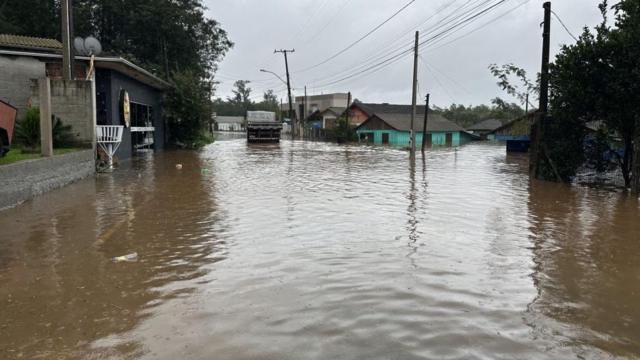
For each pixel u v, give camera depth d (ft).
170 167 64.13
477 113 288.71
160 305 16.26
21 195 35.37
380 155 97.81
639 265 21.63
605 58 47.73
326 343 13.47
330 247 23.61
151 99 97.14
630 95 45.93
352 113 207.00
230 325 14.65
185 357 12.71
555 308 16.35
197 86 112.47
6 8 126.11
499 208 36.04
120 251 22.79
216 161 75.56
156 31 135.13
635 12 47.57
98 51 65.10
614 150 55.42
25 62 61.77
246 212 32.45
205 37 148.15
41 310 15.87
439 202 37.88
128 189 42.75
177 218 30.35
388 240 25.13
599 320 15.44
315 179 52.21
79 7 128.67
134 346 13.34
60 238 25.13
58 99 52.95
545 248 24.34
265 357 12.67
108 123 67.31
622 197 43.50
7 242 24.34
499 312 15.88
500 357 12.82
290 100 191.52
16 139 51.08
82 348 13.24
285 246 23.72
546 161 57.36
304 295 17.15
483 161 88.58
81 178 49.55
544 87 57.93
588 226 30.04
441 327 14.61
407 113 211.82
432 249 23.54
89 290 17.69
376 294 17.29
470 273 19.94
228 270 19.99
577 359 12.82
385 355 12.80
